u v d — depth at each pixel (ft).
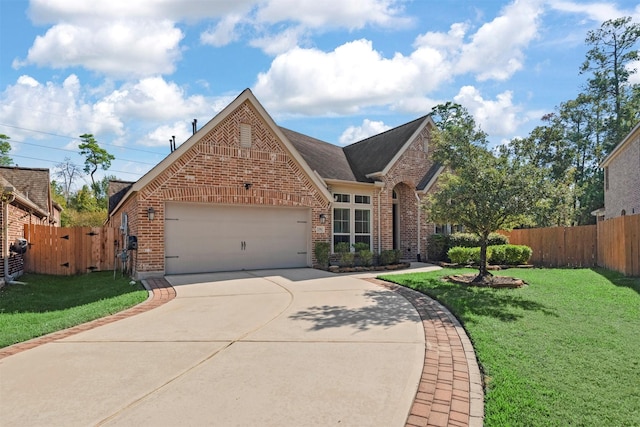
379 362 16.14
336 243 55.11
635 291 32.45
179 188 41.06
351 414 11.69
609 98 111.75
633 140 60.54
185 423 11.07
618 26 108.27
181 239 42.01
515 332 20.95
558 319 23.71
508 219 37.32
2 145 157.69
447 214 38.34
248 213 46.29
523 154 37.42
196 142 41.91
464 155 38.40
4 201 40.42
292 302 28.32
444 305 27.91
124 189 67.92
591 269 49.26
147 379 14.28
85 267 54.75
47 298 36.09
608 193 76.33
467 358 17.21
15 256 45.52
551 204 35.22
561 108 116.98
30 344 19.11
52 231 53.21
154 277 39.58
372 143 71.00
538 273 44.91
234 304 27.68
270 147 47.01
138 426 10.91
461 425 11.53
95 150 190.60
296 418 11.41
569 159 100.83
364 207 58.34
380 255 54.75
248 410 11.85
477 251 54.65
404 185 64.64
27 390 13.41
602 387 14.35
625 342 19.30
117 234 57.16
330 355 16.93
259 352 17.30
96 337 19.90
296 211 49.70
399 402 12.55
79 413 11.69
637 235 41.60
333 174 55.83
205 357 16.65
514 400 13.24
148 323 22.70
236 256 45.29
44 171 75.46
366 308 26.45
